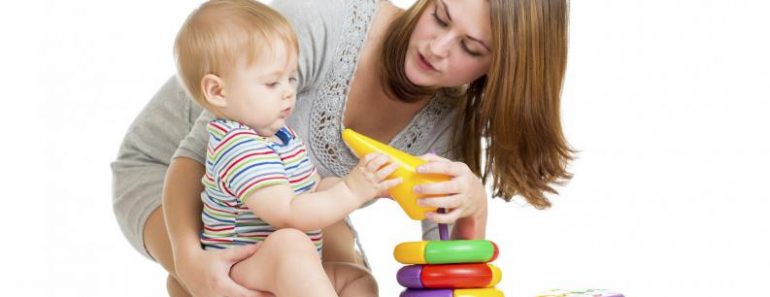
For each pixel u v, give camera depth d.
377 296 2.77
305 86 2.89
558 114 2.94
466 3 2.72
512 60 2.77
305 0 2.89
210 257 2.58
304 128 2.95
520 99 2.84
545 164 3.03
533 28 2.75
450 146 3.17
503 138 2.92
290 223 2.50
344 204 2.52
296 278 2.41
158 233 2.92
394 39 2.84
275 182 2.50
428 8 2.78
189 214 2.71
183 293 2.91
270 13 2.59
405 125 3.07
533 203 3.10
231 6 2.57
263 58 2.53
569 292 2.87
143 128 3.13
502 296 2.65
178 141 3.07
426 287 2.62
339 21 2.89
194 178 2.75
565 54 2.87
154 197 2.97
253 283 2.52
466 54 2.77
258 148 2.53
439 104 3.08
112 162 3.18
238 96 2.54
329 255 2.92
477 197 2.74
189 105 3.06
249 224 2.62
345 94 2.93
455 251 2.60
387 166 2.55
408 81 2.89
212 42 2.53
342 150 3.00
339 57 2.90
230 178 2.52
